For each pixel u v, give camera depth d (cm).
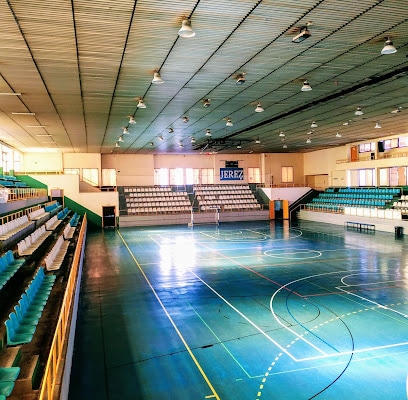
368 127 1964
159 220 2681
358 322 739
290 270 1199
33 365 416
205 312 815
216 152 3206
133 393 500
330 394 490
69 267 994
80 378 539
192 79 1026
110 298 929
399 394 488
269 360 587
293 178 3466
